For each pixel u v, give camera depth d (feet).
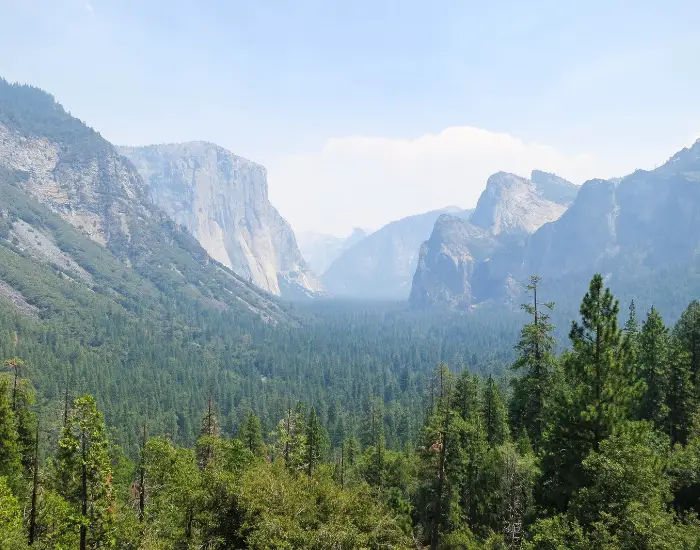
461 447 147.95
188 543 103.40
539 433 140.77
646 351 153.79
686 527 71.15
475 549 123.03
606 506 71.82
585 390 92.63
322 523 95.71
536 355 141.18
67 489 103.35
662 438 122.83
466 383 189.06
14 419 146.00
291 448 205.77
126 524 120.47
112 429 373.40
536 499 96.99
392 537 106.11
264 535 91.15
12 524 96.94
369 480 207.00
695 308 185.88
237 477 116.47
